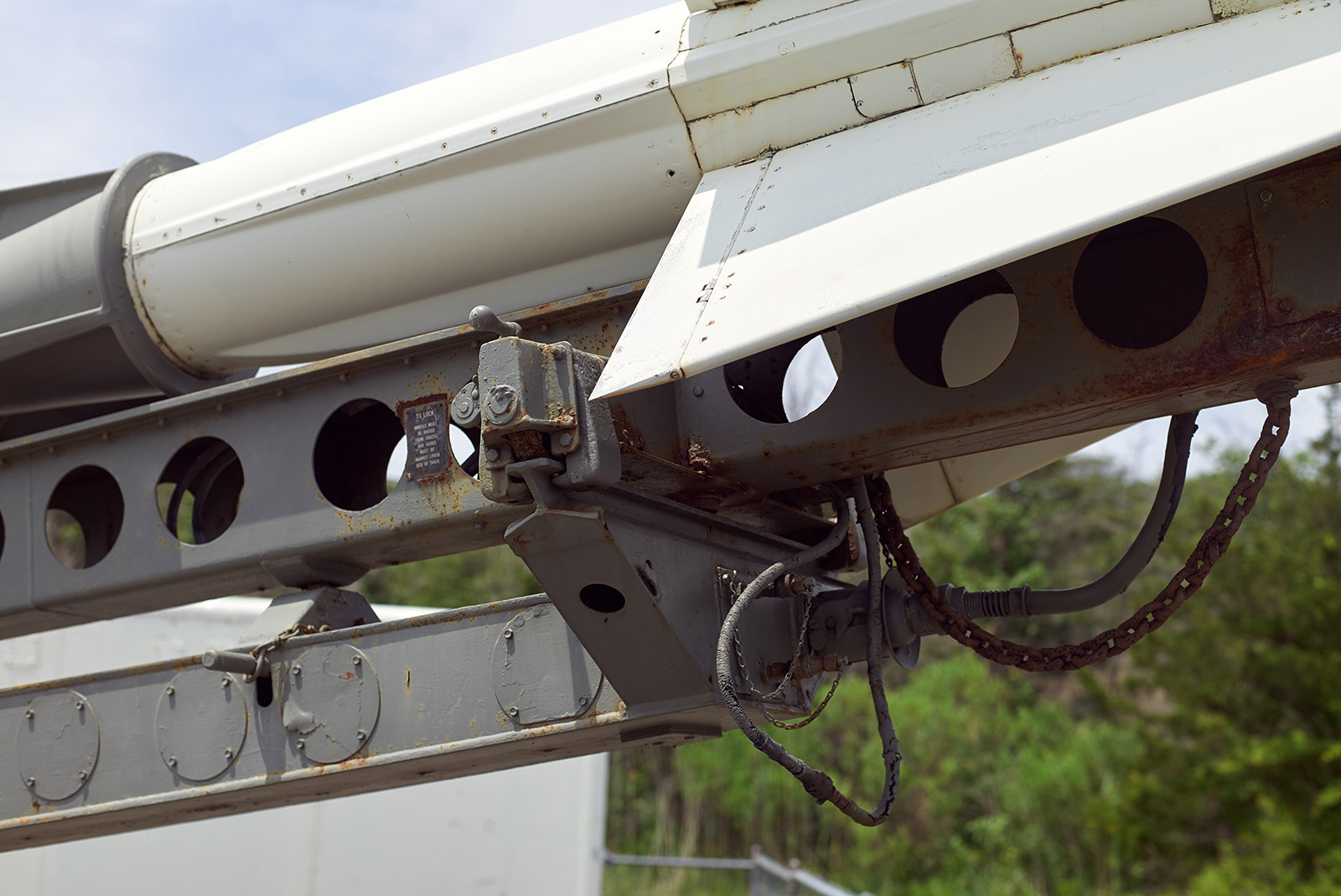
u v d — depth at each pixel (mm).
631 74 2520
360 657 2549
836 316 1729
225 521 3404
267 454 2832
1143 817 10969
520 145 2635
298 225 2941
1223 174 1603
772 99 2406
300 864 5797
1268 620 10758
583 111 2553
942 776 13562
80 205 3301
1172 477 2389
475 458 2961
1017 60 2223
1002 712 15125
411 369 2691
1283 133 1623
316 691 2570
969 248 1725
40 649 5559
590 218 2656
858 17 2311
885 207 1962
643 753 14406
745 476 2510
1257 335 2053
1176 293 2381
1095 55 2166
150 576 2928
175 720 2697
